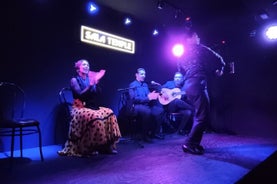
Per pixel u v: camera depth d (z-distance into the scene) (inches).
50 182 94.6
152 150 150.8
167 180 97.1
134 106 183.0
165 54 254.5
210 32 249.8
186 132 219.1
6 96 143.8
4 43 142.4
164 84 235.3
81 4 181.0
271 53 221.9
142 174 104.4
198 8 200.7
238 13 210.2
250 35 228.7
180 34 243.3
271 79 221.3
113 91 206.5
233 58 237.3
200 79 137.5
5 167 113.3
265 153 141.7
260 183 116.5
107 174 104.3
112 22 205.0
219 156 134.4
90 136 133.6
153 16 217.8
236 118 231.5
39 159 128.0
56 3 166.9
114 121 146.7
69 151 137.2
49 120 163.9
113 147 146.6
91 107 144.5
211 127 227.6
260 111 224.4
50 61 164.2
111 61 205.3
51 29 164.7
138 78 195.5
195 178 99.7
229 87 234.2
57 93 168.2
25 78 152.0
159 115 196.5
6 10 143.2
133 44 223.8
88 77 154.9
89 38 187.0
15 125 112.4
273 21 218.1
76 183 93.7
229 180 97.5
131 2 188.4
